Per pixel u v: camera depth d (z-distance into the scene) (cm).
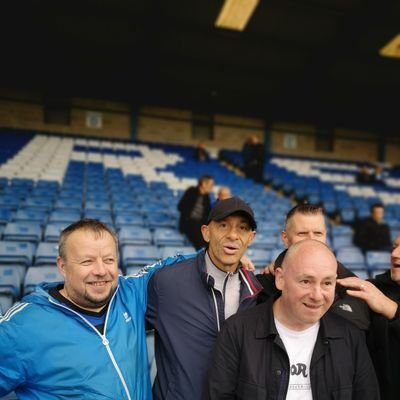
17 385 121
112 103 1274
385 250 500
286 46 1080
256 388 116
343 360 119
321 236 166
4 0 857
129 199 618
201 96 1268
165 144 1305
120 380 126
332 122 1406
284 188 925
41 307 129
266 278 162
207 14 950
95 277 127
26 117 1173
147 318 147
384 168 1455
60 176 703
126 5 922
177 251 384
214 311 140
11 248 337
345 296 146
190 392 131
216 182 893
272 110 1351
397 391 134
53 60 1038
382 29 983
